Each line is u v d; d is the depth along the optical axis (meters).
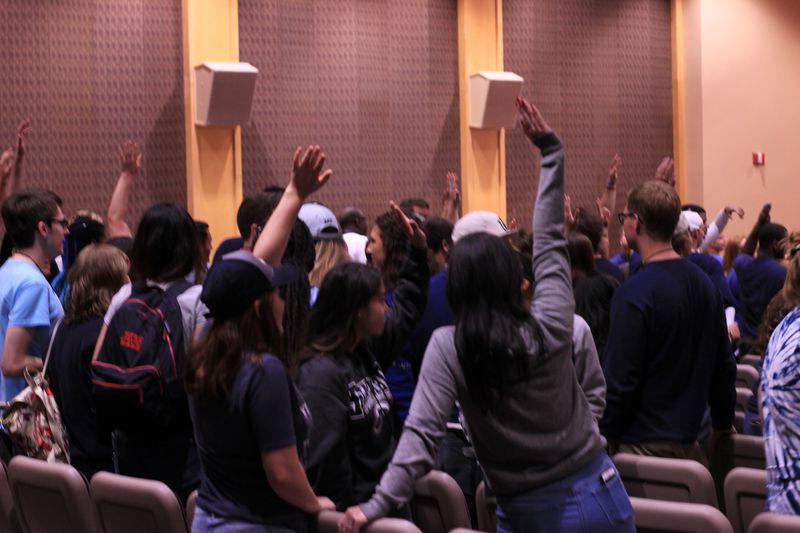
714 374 3.29
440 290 3.77
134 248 3.12
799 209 11.01
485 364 2.24
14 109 7.05
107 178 7.44
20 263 3.93
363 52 8.70
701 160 10.69
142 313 3.01
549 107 9.83
